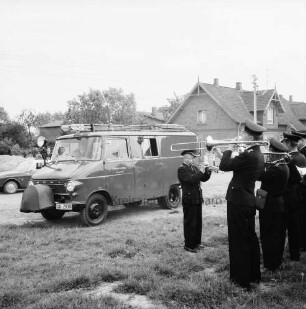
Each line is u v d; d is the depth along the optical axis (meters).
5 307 4.93
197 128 43.62
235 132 40.94
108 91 40.31
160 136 12.50
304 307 4.67
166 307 4.87
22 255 7.32
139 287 5.41
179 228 9.32
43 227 9.99
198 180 7.25
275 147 6.05
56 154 11.27
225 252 7.01
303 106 54.97
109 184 10.66
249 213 5.50
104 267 6.23
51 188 10.20
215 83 45.84
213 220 10.02
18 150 42.78
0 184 18.14
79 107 39.94
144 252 7.24
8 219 11.75
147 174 11.82
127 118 40.34
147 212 12.29
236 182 5.60
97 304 4.83
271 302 4.86
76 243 8.03
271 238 6.04
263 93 45.12
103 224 10.28
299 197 6.58
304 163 7.04
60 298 5.03
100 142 10.78
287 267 6.19
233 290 5.27
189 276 5.83
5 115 75.50
